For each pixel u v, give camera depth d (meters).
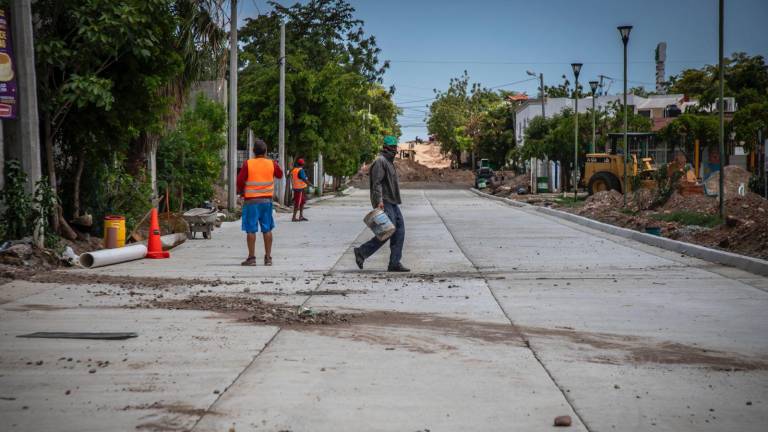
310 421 4.34
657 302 8.59
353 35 58.22
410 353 6.04
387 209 11.67
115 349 6.14
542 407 4.61
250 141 41.31
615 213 23.61
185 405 4.64
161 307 8.19
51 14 13.29
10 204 12.02
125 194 16.66
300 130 39.44
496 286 9.98
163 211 22.47
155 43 14.22
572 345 6.34
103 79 13.12
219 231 20.70
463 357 5.90
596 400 4.75
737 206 19.28
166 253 13.88
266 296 9.13
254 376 5.32
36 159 12.37
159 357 5.87
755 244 13.00
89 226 14.78
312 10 57.12
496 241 17.02
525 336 6.70
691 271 11.42
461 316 7.70
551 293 9.32
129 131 15.05
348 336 6.69
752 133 40.59
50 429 4.20
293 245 16.44
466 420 4.36
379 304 8.48
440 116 127.12
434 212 30.33
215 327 7.06
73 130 14.19
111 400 4.75
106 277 10.79
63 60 13.17
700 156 44.84
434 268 12.11
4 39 11.91
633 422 4.33
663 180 23.97
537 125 55.25
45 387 5.04
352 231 20.56
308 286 10.04
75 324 7.21
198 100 26.62
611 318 7.58
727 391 4.96
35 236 12.27
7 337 6.61
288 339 6.56
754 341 6.49
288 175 37.53
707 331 6.92
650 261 12.82
